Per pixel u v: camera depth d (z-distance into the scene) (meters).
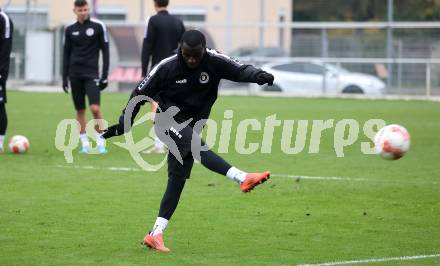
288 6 148.25
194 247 26.28
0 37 45.50
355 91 105.44
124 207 32.34
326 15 150.50
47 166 42.47
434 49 104.88
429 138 57.94
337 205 33.25
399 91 104.44
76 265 23.83
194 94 25.61
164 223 25.84
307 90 107.12
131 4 145.25
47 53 113.31
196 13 145.38
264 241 27.17
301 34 116.31
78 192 35.44
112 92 108.00
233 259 24.75
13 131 58.72
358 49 106.94
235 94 104.44
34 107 80.06
